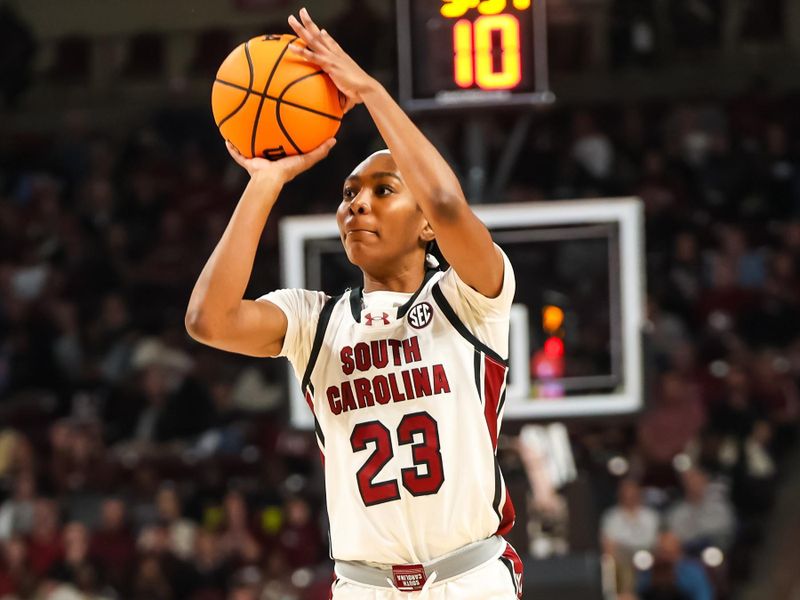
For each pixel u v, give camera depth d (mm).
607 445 16781
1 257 22578
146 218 23031
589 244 10430
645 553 14656
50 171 24484
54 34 26625
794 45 24469
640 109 23578
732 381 17109
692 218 21031
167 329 19875
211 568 15422
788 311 18906
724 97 23469
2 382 19859
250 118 4738
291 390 10453
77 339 20297
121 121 25922
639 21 24047
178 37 26156
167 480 17375
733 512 16188
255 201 4652
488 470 4746
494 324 4777
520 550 10453
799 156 21766
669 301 19422
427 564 4754
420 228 4859
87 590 15344
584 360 10438
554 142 23016
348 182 4859
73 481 17500
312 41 4699
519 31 9672
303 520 15969
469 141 11047
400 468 4703
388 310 4824
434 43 9727
